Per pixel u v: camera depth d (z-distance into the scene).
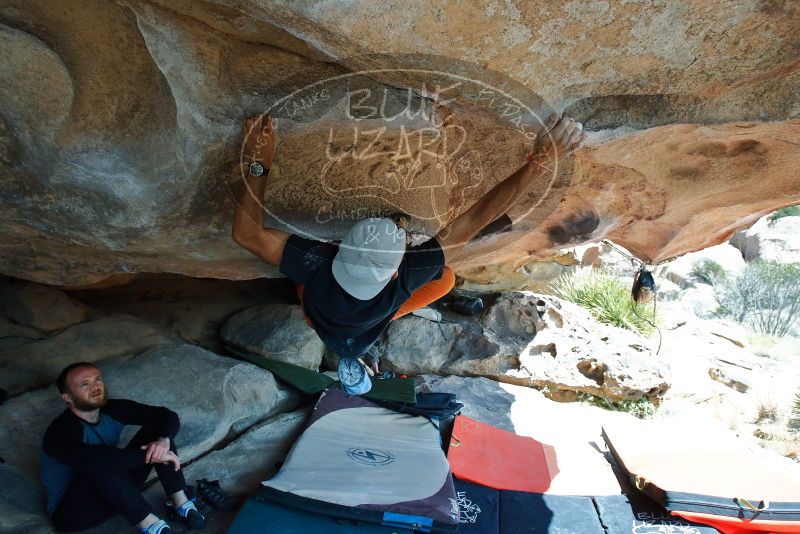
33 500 2.79
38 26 1.80
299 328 4.93
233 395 3.91
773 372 7.46
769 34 1.78
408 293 2.05
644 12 1.66
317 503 3.00
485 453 4.02
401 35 1.63
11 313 3.92
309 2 1.53
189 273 3.57
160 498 3.06
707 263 13.39
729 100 2.17
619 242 4.15
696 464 3.84
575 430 4.73
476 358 5.48
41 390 3.36
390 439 3.88
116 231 2.47
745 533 3.37
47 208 2.33
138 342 4.11
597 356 5.59
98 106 2.00
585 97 2.02
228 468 3.44
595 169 3.16
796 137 2.59
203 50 1.91
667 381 5.50
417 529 2.98
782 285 12.12
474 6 1.58
